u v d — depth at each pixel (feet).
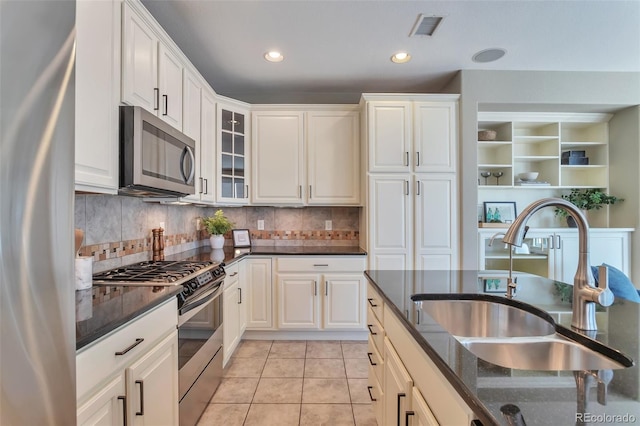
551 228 10.82
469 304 4.55
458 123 9.73
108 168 4.57
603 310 3.82
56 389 2.30
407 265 9.65
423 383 3.05
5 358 1.94
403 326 3.75
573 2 6.61
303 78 10.16
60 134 2.34
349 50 8.45
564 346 3.11
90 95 4.18
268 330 9.76
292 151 10.35
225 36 7.78
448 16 7.03
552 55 8.82
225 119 9.77
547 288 4.94
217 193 9.40
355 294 9.62
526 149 12.01
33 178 2.12
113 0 4.70
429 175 9.68
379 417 4.99
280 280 9.62
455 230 9.68
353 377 7.63
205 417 6.07
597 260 10.35
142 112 4.95
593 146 11.66
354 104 10.59
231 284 8.11
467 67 9.48
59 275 2.33
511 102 9.73
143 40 5.50
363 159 9.97
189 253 9.36
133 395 3.78
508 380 2.11
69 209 2.42
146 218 7.57
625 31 7.63
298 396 6.81
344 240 11.51
